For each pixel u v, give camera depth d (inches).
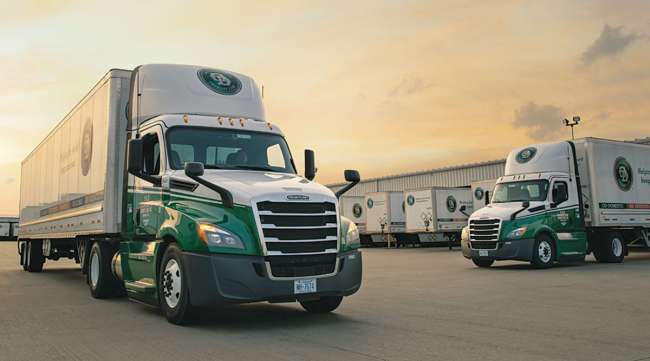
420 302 370.6
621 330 264.7
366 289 450.6
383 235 1528.1
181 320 285.9
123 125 390.3
